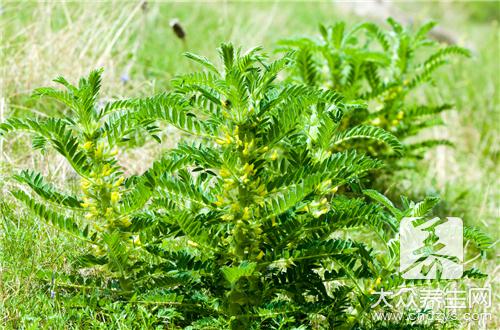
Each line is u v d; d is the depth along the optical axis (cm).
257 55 242
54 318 257
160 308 270
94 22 491
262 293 255
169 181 243
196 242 245
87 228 258
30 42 457
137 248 261
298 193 235
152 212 267
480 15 1189
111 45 461
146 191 246
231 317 245
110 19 491
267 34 676
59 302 269
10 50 463
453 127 564
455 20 1122
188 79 244
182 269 254
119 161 395
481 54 735
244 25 664
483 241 258
